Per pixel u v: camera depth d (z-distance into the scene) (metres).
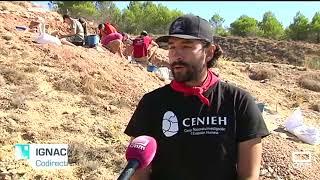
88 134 7.56
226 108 2.43
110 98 9.20
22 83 8.71
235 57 25.62
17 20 13.12
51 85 8.95
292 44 26.81
